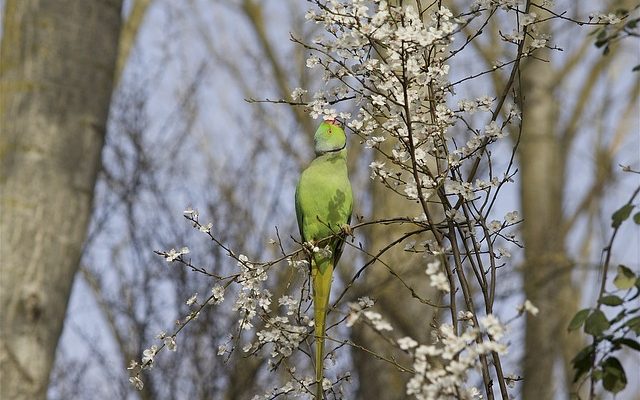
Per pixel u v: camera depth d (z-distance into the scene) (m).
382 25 5.97
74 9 11.78
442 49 6.38
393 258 15.13
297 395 6.54
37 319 10.78
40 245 10.95
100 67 11.88
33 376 10.65
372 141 6.52
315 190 8.39
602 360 5.71
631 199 5.76
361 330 15.52
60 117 11.44
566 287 20.08
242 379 15.41
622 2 22.02
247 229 16.16
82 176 11.52
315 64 6.36
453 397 5.25
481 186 6.32
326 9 6.15
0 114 11.34
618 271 5.68
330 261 7.37
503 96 6.37
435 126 6.35
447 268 6.00
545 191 22.84
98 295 16.34
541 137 23.27
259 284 6.48
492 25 22.05
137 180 16.61
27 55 11.52
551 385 18.48
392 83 6.18
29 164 11.14
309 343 7.11
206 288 15.80
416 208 15.22
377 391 14.98
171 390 15.55
